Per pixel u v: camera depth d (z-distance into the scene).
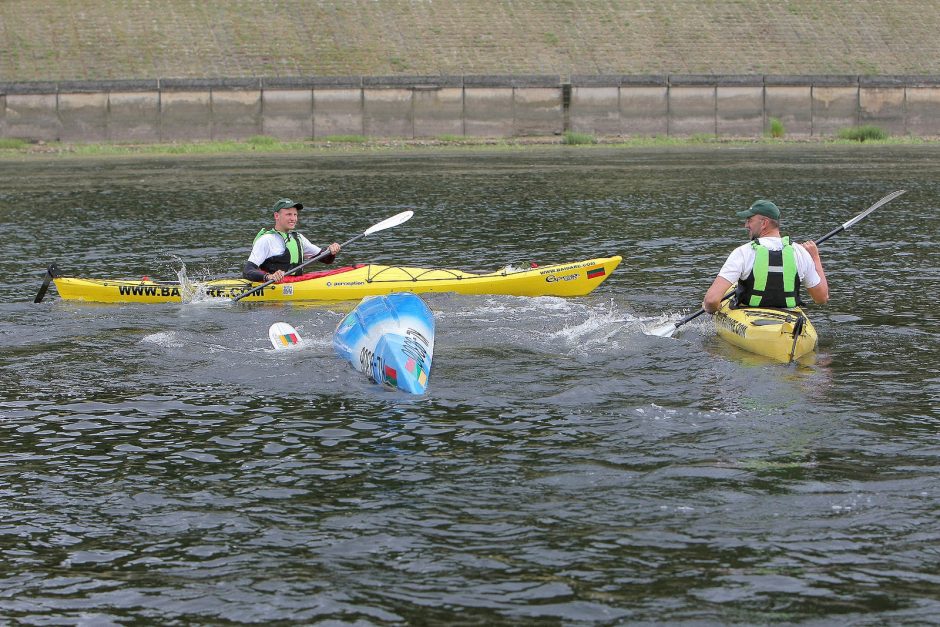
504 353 15.20
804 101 80.00
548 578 8.16
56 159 63.22
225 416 12.41
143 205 37.47
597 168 52.84
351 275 20.47
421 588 8.02
